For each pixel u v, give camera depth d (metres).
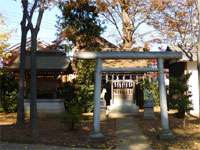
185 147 16.97
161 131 18.72
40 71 31.89
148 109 26.84
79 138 18.83
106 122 25.25
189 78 29.36
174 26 38.34
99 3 38.34
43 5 20.45
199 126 22.67
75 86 33.09
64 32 38.44
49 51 33.47
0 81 34.31
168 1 38.41
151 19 39.88
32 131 18.11
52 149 16.22
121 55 18.84
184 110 27.42
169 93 28.36
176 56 19.09
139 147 16.97
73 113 21.28
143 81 36.44
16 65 32.44
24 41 22.42
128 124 24.06
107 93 32.88
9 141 17.89
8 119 27.72
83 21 38.12
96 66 18.95
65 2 31.39
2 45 35.50
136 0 39.66
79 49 38.62
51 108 28.84
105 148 16.77
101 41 39.38
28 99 28.81
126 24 41.19
